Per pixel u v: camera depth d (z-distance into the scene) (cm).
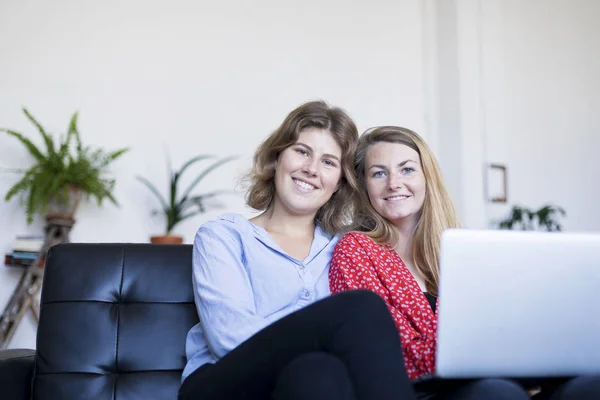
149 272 158
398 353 108
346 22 459
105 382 146
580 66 547
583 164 534
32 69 368
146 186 384
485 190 463
